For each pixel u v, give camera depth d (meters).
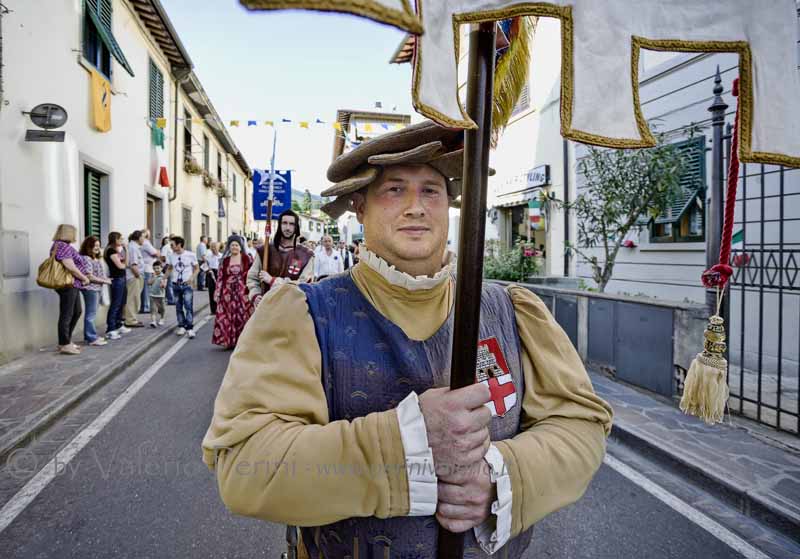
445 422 0.82
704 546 2.43
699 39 0.77
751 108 0.78
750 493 2.73
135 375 5.51
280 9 0.52
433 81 0.66
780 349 3.59
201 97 14.88
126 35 9.55
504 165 10.98
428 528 0.94
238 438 0.85
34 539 2.41
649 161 5.41
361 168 1.10
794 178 4.75
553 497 0.94
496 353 1.06
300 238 6.08
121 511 2.67
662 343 4.40
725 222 1.38
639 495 2.93
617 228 6.01
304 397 0.91
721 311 3.96
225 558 2.30
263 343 0.95
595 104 0.74
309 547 1.07
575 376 1.10
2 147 5.58
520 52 1.51
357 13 0.54
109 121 8.35
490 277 8.85
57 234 6.01
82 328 7.52
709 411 1.33
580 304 5.57
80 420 4.05
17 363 5.64
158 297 8.54
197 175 15.78
